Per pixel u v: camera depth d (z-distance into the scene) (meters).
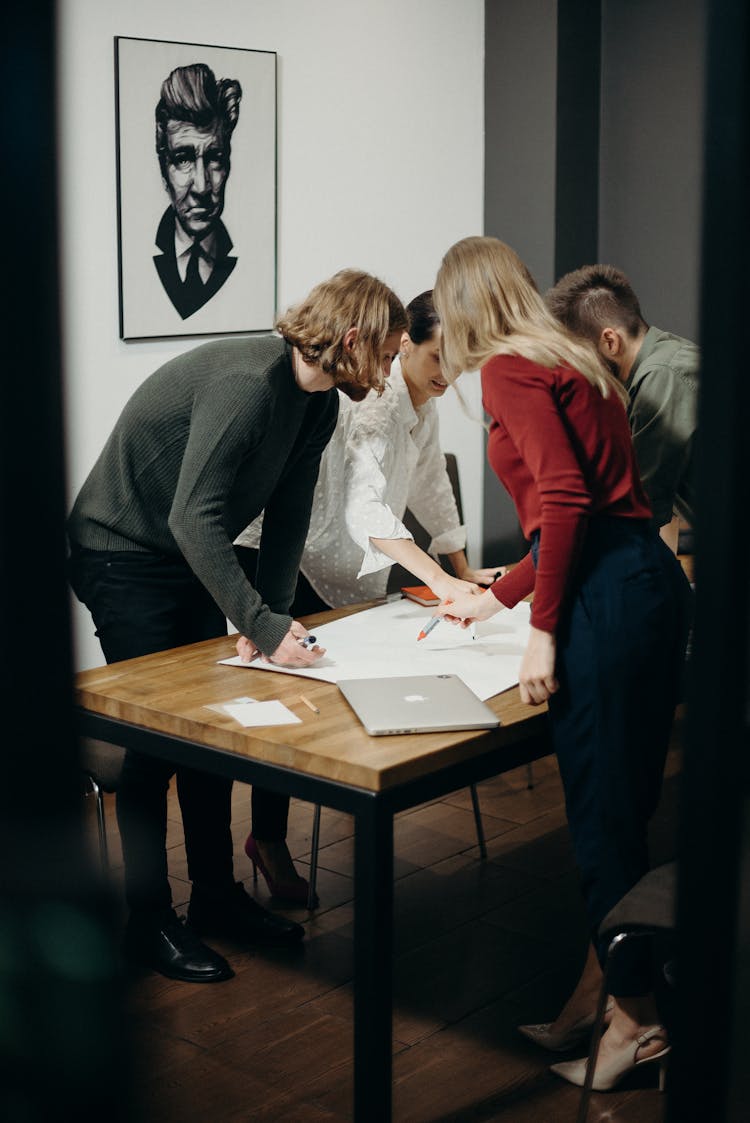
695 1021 0.91
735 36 0.80
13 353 0.74
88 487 2.62
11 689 0.77
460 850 3.40
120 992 0.84
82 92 3.66
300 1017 2.51
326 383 2.35
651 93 4.75
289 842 3.41
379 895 1.81
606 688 2.04
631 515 2.11
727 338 0.84
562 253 4.85
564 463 1.98
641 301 4.93
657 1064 2.36
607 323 2.84
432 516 3.34
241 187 4.09
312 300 2.29
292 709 2.08
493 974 2.71
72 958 0.83
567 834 3.52
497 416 2.06
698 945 0.91
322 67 4.29
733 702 0.88
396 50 4.52
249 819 3.56
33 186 0.73
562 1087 2.28
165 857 2.67
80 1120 0.84
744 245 0.82
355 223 4.49
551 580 2.00
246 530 3.02
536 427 1.99
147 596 2.57
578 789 2.10
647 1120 2.17
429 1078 2.31
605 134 4.92
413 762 1.84
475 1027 2.49
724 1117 0.93
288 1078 2.29
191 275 4.00
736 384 0.84
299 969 2.71
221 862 2.81
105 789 2.46
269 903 3.03
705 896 0.90
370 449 2.85
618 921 1.85
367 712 2.00
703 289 0.85
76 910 0.82
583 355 2.07
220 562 2.24
